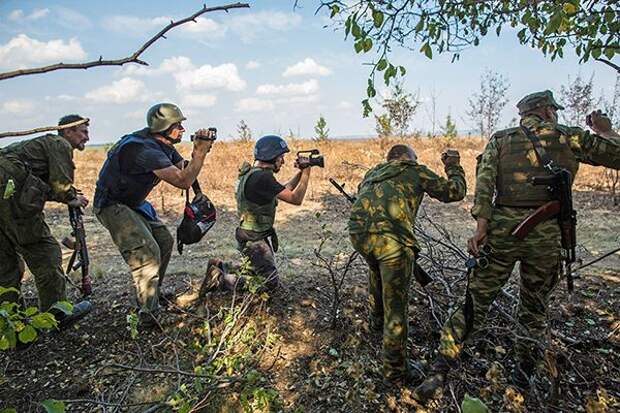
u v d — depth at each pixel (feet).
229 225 25.11
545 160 9.05
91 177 38.32
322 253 18.67
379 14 8.11
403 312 9.77
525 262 9.45
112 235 12.28
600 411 8.46
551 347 8.80
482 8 10.05
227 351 10.19
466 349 11.02
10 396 10.59
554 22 7.23
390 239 9.52
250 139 61.36
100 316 13.33
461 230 22.88
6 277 11.76
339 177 37.17
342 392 10.23
